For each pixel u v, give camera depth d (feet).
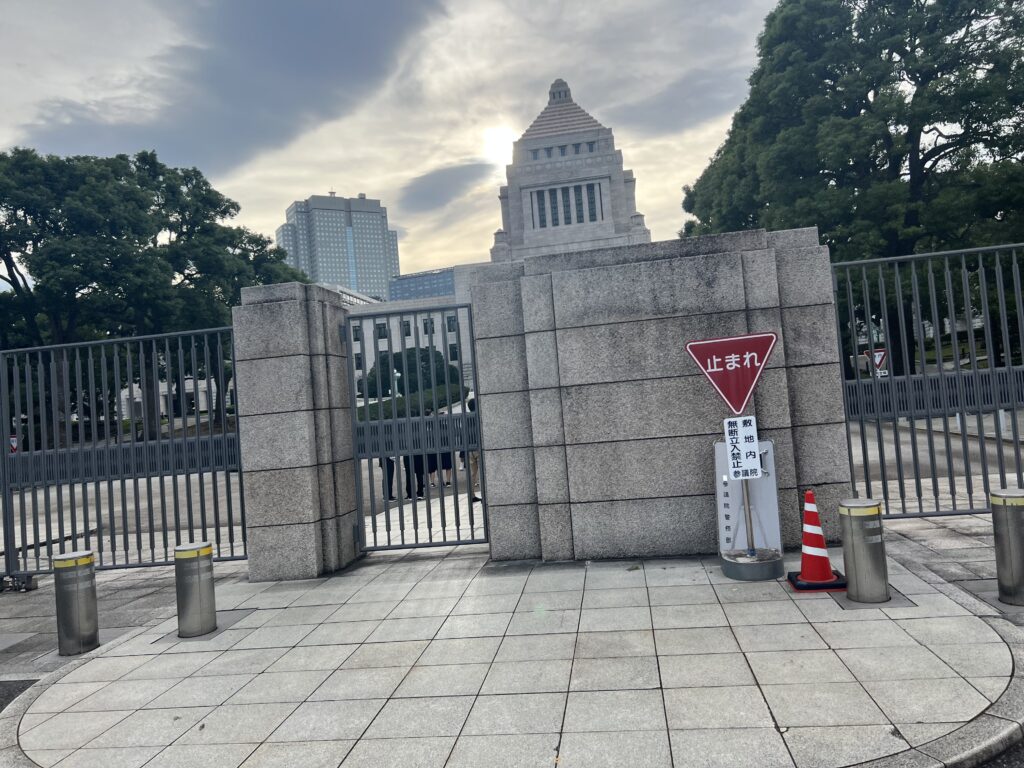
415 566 26.08
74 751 12.91
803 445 23.59
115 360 27.76
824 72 85.20
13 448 31.76
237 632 19.60
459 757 11.35
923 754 10.39
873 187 77.51
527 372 25.13
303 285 26.02
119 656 18.42
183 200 112.47
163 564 27.84
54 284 88.43
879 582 17.34
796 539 23.25
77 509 54.29
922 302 76.13
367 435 27.27
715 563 22.44
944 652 13.94
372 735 12.44
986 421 64.08
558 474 24.61
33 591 28.68
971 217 76.07
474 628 18.01
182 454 27.20
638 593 19.79
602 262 24.68
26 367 28.78
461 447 26.50
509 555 25.46
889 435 64.75
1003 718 11.25
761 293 23.34
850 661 13.87
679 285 23.71
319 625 19.53
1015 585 16.72
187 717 14.01
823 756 10.51
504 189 398.62
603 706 12.78
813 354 23.59
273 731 12.98
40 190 92.17
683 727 11.73
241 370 25.86
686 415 23.63
